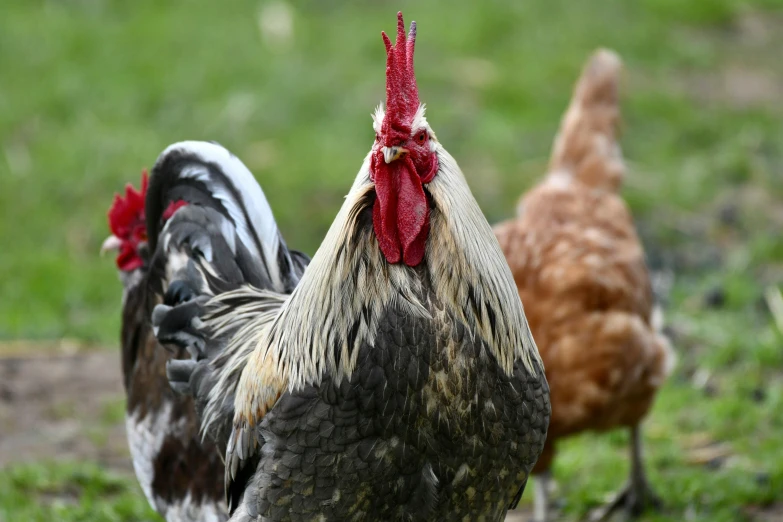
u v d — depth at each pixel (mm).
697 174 12859
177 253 6027
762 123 14180
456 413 4367
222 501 5660
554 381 7066
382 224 4398
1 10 15852
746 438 8297
